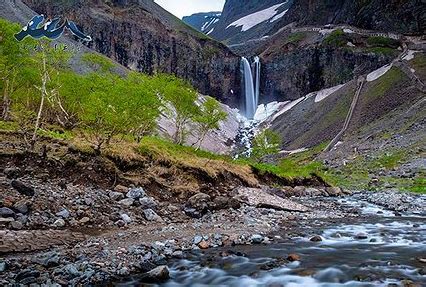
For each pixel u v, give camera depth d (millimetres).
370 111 120750
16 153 21516
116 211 20188
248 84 196625
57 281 11664
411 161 70062
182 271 13617
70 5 170625
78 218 18453
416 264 14359
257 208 26312
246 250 16328
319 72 180500
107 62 47219
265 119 179000
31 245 14500
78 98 36562
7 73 36844
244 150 118812
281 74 192375
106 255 14172
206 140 123688
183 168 28688
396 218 25625
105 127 28000
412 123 96125
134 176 24844
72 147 24125
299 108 164750
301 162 100688
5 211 16422
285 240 18344
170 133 70625
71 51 37469
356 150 92438
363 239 18734
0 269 12102
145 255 14695
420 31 166000
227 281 12867
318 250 16516
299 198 37062
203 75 194375
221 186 30094
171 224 20109
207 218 22422
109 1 186500
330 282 12664
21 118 34844
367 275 13078
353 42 176625
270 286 12461
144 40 184000
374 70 156000
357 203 34469
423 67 130250
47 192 19328
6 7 127125
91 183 22203
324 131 125188
